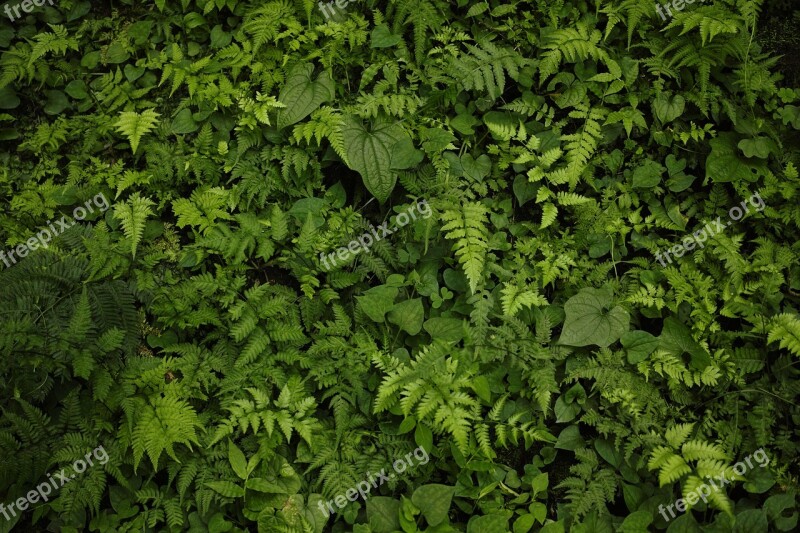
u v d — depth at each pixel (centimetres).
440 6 410
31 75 392
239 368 373
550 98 427
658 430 377
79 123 404
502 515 365
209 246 379
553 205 392
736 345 402
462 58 396
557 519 388
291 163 394
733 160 403
